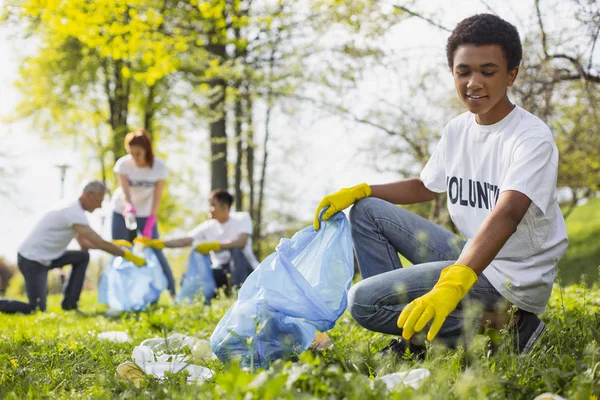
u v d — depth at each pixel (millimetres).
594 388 2168
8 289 23500
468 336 2783
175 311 5953
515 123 2820
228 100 13656
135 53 13086
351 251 3086
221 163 15000
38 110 19109
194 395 2217
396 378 2350
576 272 12828
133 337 4484
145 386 2564
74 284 7469
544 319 3742
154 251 7582
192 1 12141
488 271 2820
